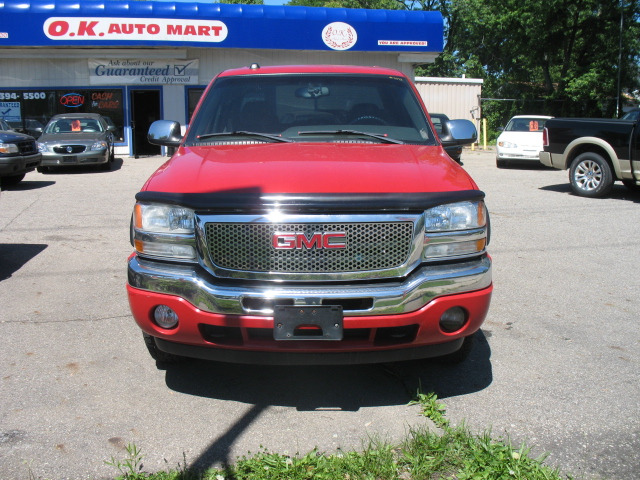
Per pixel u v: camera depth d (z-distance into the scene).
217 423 3.16
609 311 4.95
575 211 9.52
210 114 4.34
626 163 10.35
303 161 3.42
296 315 2.90
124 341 4.25
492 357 4.01
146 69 20.70
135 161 19.23
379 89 4.49
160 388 3.55
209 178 3.20
